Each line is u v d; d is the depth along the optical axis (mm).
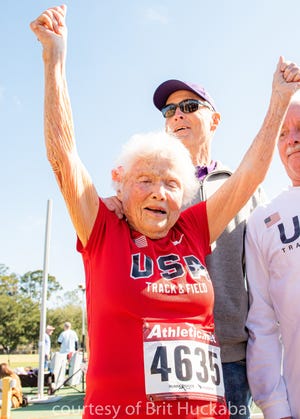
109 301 2113
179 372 1999
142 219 2328
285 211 2742
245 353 2830
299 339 2484
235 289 2859
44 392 12883
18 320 86750
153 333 2049
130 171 2400
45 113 2188
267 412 2498
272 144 2510
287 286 2562
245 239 2910
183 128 3541
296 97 2902
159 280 2160
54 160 2178
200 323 2195
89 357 2174
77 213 2213
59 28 2244
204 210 2572
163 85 3592
